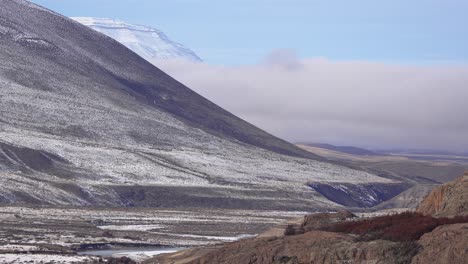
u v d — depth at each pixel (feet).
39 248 469.98
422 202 367.25
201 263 331.16
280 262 313.12
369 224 336.29
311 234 325.21
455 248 287.07
